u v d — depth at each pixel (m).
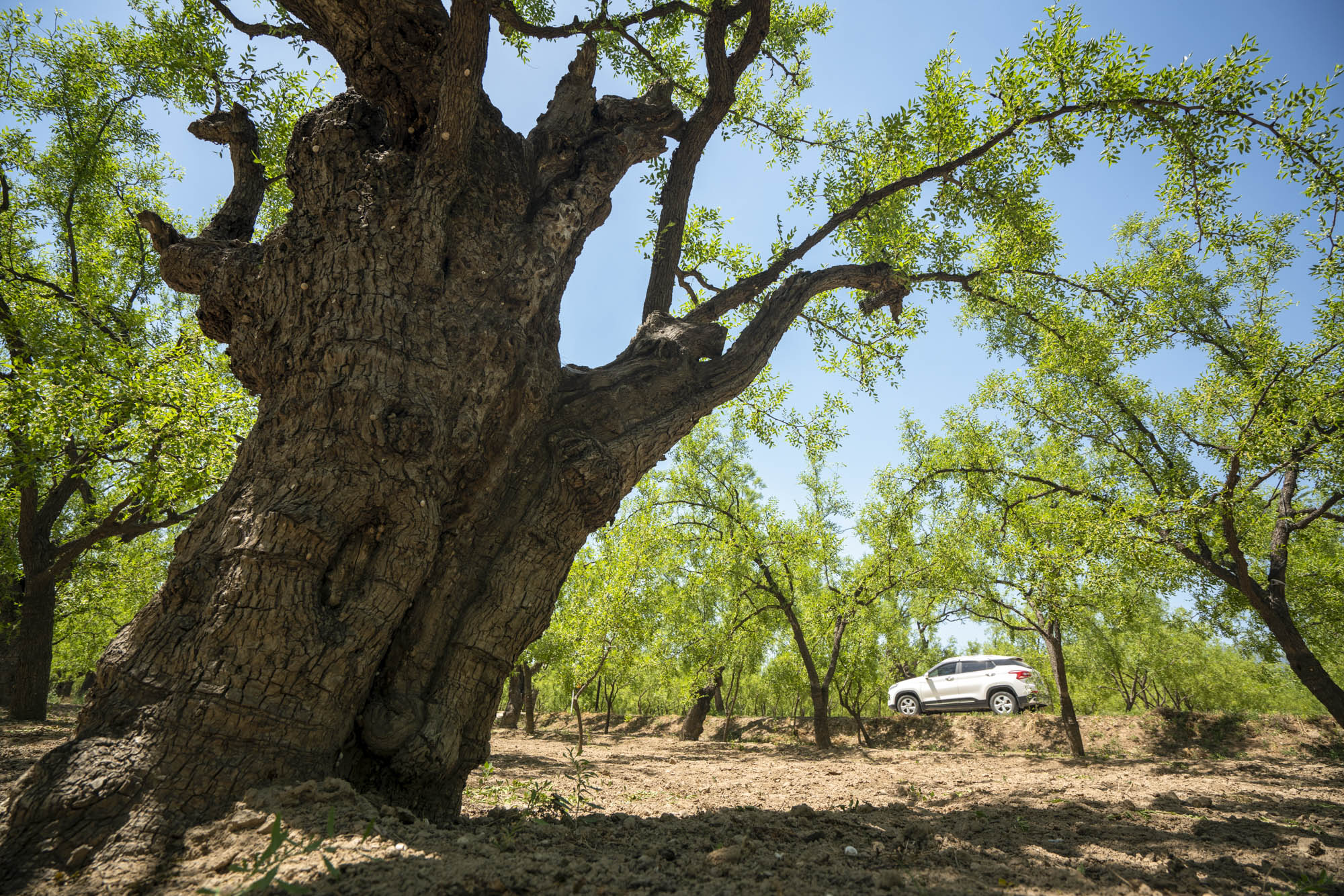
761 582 16.92
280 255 4.16
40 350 10.30
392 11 4.21
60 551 11.57
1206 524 8.89
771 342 5.99
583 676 12.46
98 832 2.68
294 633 3.19
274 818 2.70
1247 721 13.89
